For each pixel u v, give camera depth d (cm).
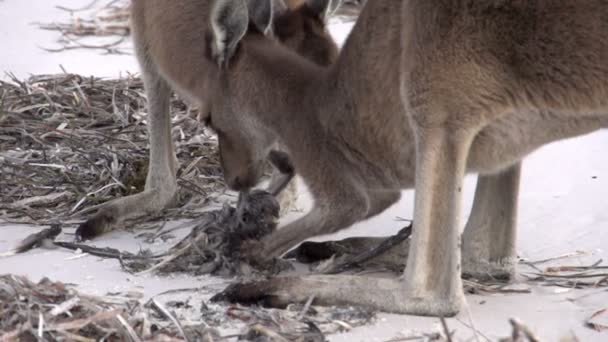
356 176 939
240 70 995
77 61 1667
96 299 793
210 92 1033
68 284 884
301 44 1066
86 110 1359
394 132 888
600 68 774
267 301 837
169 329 773
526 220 1095
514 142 841
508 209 927
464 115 809
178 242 996
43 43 1769
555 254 999
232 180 1044
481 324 819
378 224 1097
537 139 842
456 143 815
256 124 998
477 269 932
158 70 1136
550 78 786
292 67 978
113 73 1603
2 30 1838
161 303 827
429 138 819
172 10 1095
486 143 842
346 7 1905
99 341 742
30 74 1527
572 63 777
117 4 1977
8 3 1998
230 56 999
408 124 867
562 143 1339
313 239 1057
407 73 821
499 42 789
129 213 1098
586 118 821
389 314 829
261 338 764
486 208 933
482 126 815
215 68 1019
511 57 789
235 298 844
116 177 1185
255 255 938
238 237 945
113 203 1086
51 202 1134
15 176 1170
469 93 803
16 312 762
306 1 1091
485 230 933
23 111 1352
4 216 1095
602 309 849
